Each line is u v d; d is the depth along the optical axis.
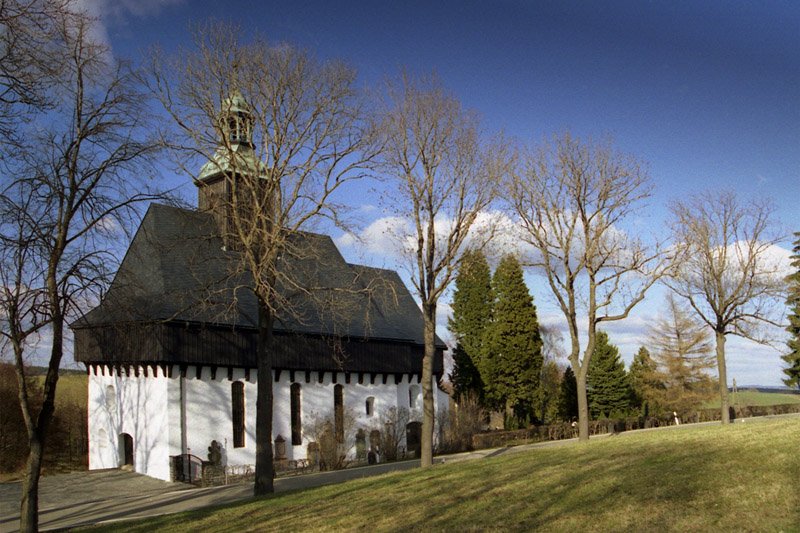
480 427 47.88
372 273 47.69
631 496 13.78
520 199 33.47
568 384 63.31
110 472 34.44
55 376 19.08
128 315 22.06
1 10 13.59
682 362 61.91
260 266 23.23
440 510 14.37
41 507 25.56
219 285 35.25
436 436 44.22
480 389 58.28
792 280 59.25
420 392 47.44
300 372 38.75
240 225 24.22
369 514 14.78
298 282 26.69
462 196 27.20
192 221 27.55
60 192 18.72
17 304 18.12
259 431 23.25
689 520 11.62
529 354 56.56
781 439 19.17
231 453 34.50
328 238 47.28
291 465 35.12
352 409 41.59
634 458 18.81
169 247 29.03
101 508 24.58
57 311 18.66
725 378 40.78
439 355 48.19
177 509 22.97
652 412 63.03
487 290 61.00
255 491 22.97
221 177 35.00
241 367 35.25
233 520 16.23
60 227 18.92
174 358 32.09
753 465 15.61
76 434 44.00
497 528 12.38
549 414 65.25
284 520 15.30
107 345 35.06
